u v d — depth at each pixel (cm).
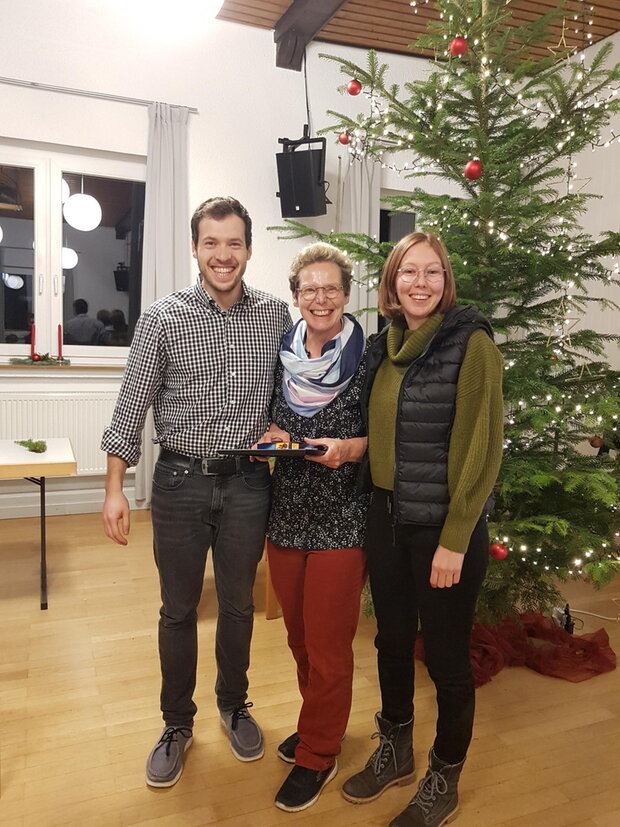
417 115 240
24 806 167
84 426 429
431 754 162
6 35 389
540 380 239
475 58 228
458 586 149
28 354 430
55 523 412
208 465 167
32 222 424
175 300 167
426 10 404
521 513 245
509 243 230
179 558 172
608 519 232
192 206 440
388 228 512
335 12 399
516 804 170
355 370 162
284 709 213
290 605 174
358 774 173
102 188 438
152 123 418
